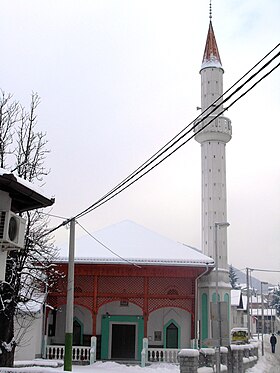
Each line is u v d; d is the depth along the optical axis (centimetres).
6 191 1147
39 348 3331
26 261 2311
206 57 4569
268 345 7138
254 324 11544
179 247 3725
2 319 2144
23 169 2359
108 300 3531
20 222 1160
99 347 3600
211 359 2269
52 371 1809
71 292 2086
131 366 3062
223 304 1794
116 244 3741
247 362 3306
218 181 4284
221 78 4509
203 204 4291
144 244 3762
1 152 2300
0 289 2128
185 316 3681
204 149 4378
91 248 3653
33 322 3216
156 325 3672
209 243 4159
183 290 3612
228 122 4381
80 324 3653
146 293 3516
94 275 3528
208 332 3622
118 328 3653
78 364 3238
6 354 2120
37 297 3253
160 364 3209
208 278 3772
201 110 4484
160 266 3503
